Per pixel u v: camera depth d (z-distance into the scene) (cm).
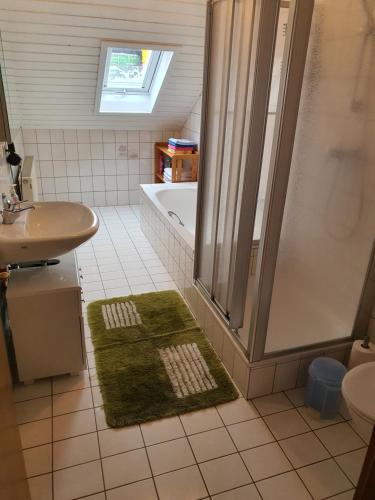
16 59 294
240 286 196
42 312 184
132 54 350
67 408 187
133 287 297
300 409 190
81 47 289
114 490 150
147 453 165
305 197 169
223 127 190
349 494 151
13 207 185
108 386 199
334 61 150
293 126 147
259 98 158
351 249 190
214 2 186
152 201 351
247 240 185
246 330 212
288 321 192
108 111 387
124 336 238
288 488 153
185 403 190
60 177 436
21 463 128
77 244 165
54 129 413
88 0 247
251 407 190
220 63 188
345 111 161
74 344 196
